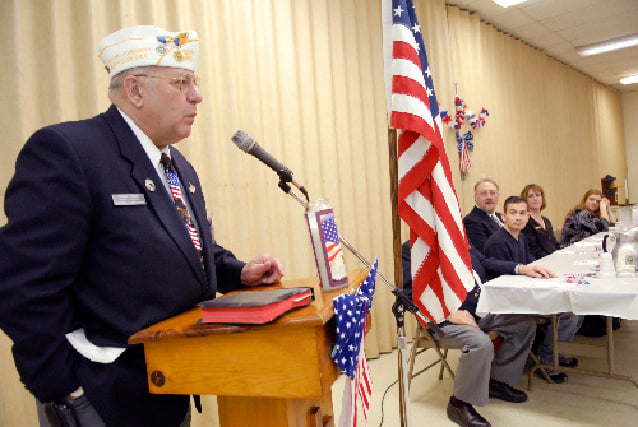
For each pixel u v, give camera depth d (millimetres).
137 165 1040
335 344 879
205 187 2703
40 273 877
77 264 937
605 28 6051
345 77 3695
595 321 3762
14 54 2035
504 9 5215
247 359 827
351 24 3742
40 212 890
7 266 876
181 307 1037
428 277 1614
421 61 1660
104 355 926
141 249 984
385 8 1619
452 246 1563
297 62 3355
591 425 2369
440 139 1648
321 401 1093
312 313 800
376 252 3850
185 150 2617
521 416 2512
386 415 2572
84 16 2238
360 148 3764
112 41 1066
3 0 2045
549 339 3027
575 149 7992
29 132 2074
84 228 934
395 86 1557
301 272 3238
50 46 2141
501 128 5738
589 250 3701
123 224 977
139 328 965
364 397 1012
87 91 2244
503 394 2717
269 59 3107
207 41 2703
